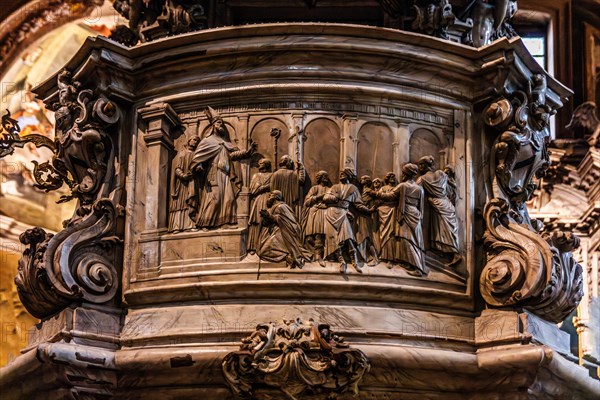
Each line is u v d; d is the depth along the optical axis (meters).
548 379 7.13
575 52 15.55
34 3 13.98
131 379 7.05
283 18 8.50
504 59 7.48
